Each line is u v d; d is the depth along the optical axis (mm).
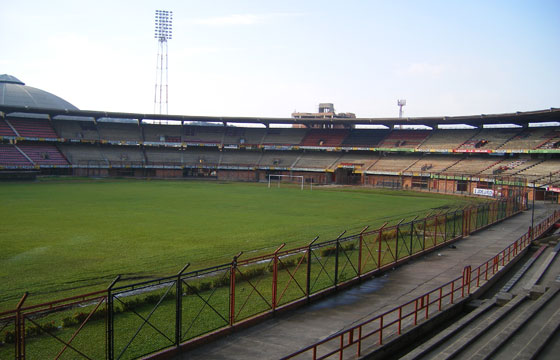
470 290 23703
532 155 93250
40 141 111438
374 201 72500
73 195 67562
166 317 19344
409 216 53531
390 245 36219
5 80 148375
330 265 29344
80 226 41250
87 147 118312
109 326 14312
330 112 183625
